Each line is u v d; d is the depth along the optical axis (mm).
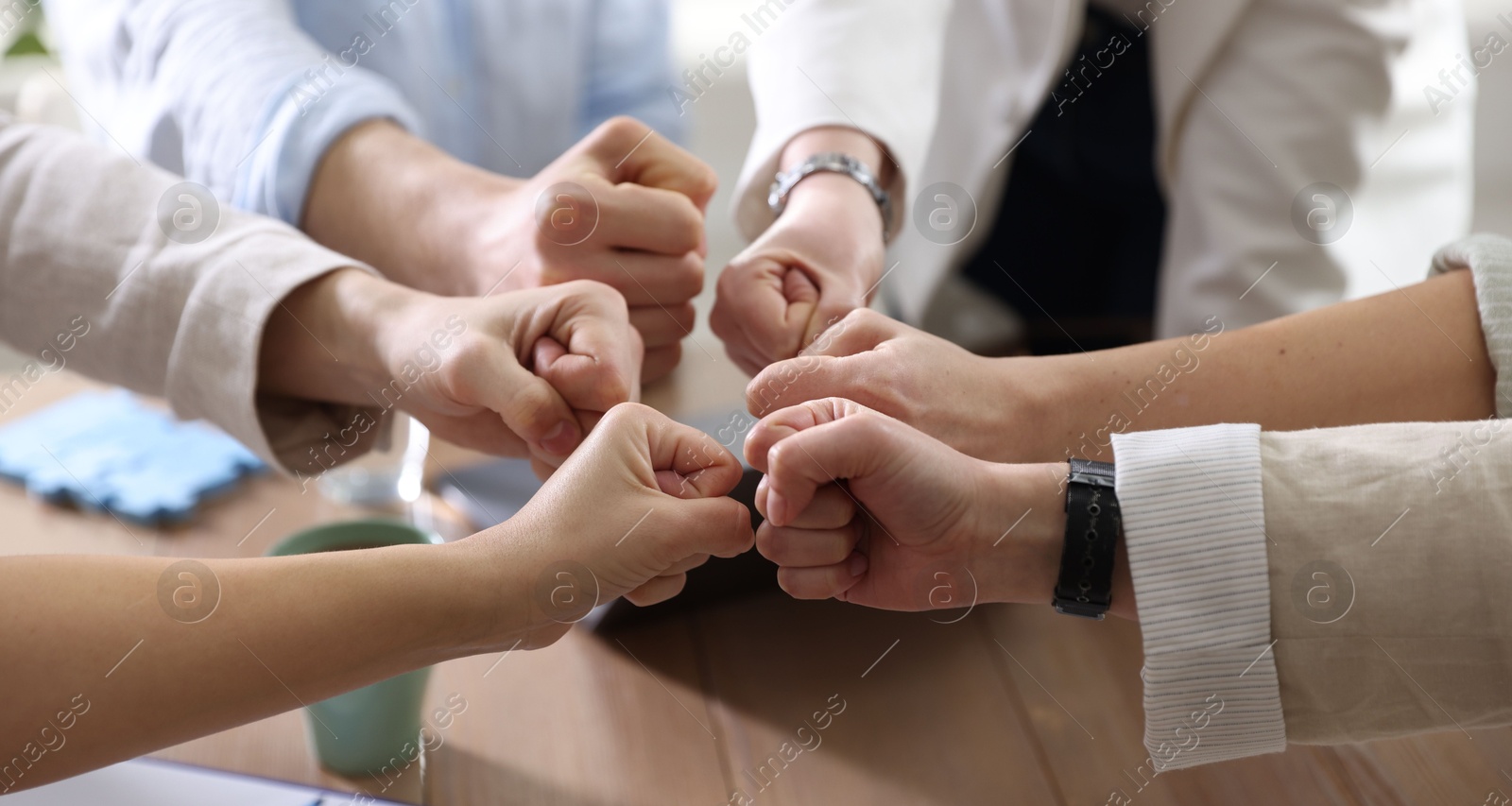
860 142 1213
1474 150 2762
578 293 1069
